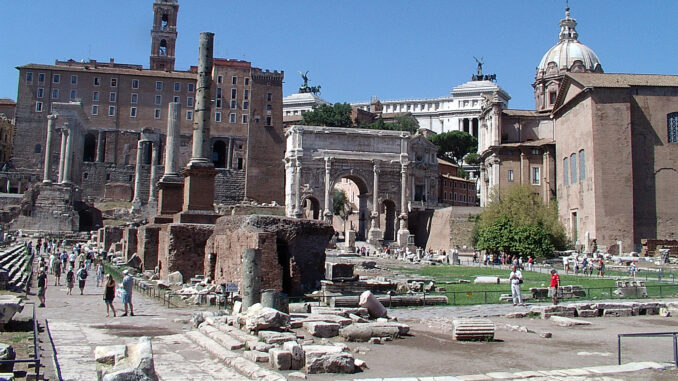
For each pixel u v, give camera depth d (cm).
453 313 2539
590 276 4819
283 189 13750
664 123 7069
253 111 13775
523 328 2088
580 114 7425
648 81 7331
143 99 13750
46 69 13338
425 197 11581
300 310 2300
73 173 11738
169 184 4553
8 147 15412
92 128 13438
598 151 6938
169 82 13888
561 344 1823
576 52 9969
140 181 12825
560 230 6969
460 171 14912
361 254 7981
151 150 13838
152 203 12438
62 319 2148
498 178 9131
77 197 11475
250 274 2089
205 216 3606
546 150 8825
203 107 3744
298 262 2816
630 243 6756
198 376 1298
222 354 1485
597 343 1852
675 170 7012
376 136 10744
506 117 9519
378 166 10638
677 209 6969
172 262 3344
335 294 2623
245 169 13775
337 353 1373
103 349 1092
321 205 10456
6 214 10400
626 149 6900
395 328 1847
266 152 13712
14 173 12794
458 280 4209
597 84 7125
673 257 6450
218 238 3159
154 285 3284
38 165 13100
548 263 6397
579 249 7125
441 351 1658
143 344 1004
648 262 6016
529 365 1493
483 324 1864
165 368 1372
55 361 1262
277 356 1367
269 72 13962
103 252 5591
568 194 7844
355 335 1770
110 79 13650
